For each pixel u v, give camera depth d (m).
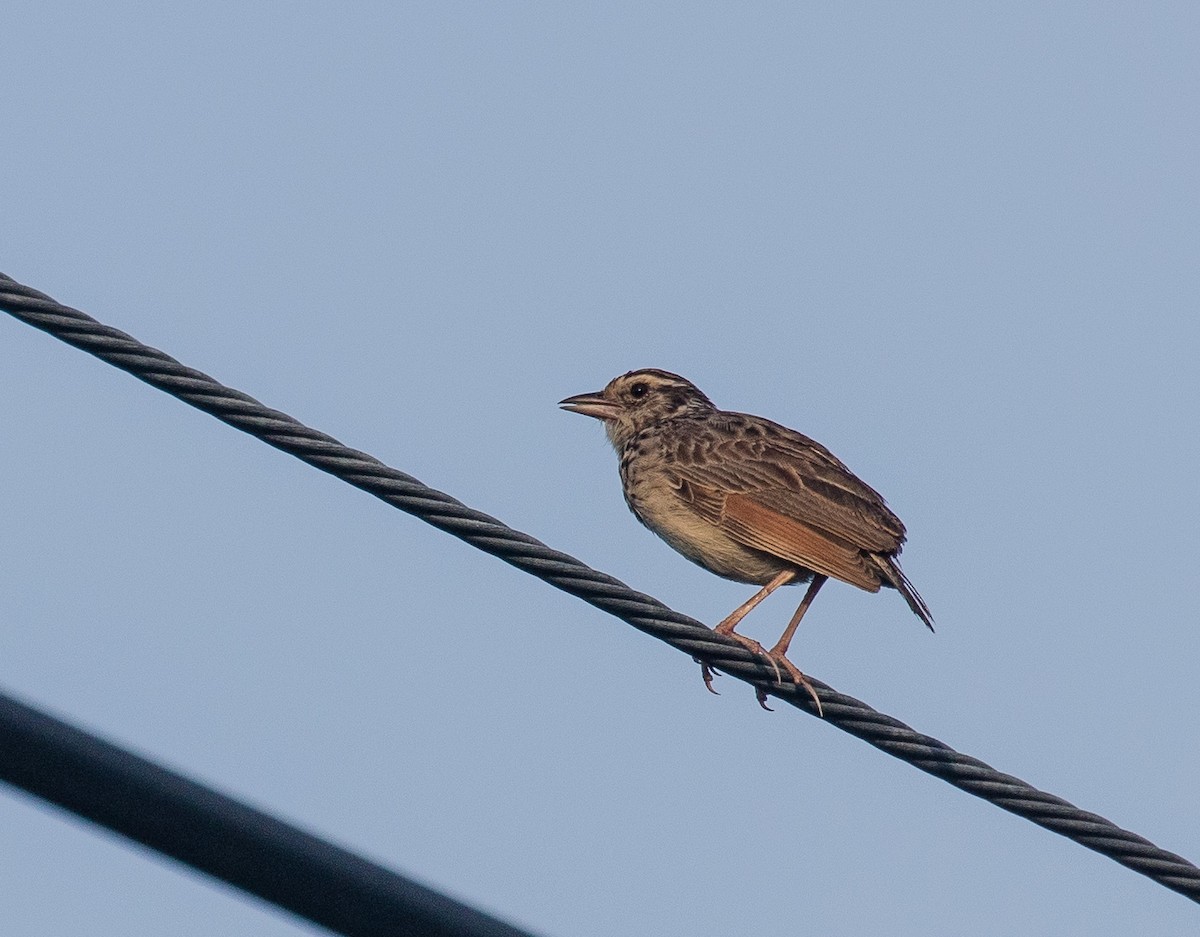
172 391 11.17
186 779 8.51
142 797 8.40
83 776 8.30
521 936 9.03
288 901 8.68
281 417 11.39
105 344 10.98
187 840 8.48
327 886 8.73
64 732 8.27
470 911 8.99
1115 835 13.19
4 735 8.16
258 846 8.60
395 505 11.84
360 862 8.82
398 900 8.85
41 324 10.84
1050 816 13.16
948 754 13.27
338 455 11.55
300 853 8.68
